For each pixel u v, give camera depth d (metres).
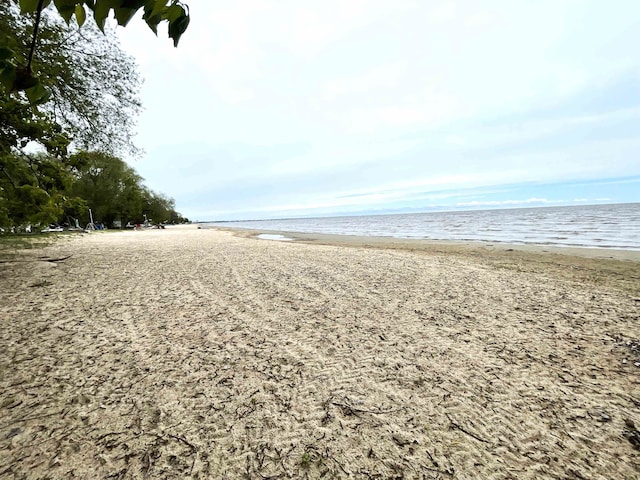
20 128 6.94
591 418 2.76
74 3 0.66
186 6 0.81
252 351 3.98
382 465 2.29
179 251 14.09
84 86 8.59
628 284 7.52
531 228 31.80
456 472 2.23
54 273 8.13
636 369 3.52
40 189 7.59
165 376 3.36
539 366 3.62
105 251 13.28
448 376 3.42
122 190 48.88
